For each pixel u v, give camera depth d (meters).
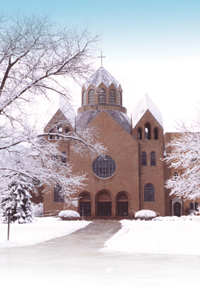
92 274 10.32
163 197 67.06
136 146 67.38
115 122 68.00
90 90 75.62
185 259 13.57
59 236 26.17
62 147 67.75
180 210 68.12
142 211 64.00
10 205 46.75
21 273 10.54
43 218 58.84
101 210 67.62
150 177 67.75
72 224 43.34
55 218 59.06
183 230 30.02
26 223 46.66
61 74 24.75
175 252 15.85
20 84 24.11
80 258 13.96
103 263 12.57
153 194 67.50
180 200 67.69
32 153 25.41
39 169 25.14
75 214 64.00
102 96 75.19
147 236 24.23
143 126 69.00
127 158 67.25
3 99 23.03
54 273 10.52
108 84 75.69
